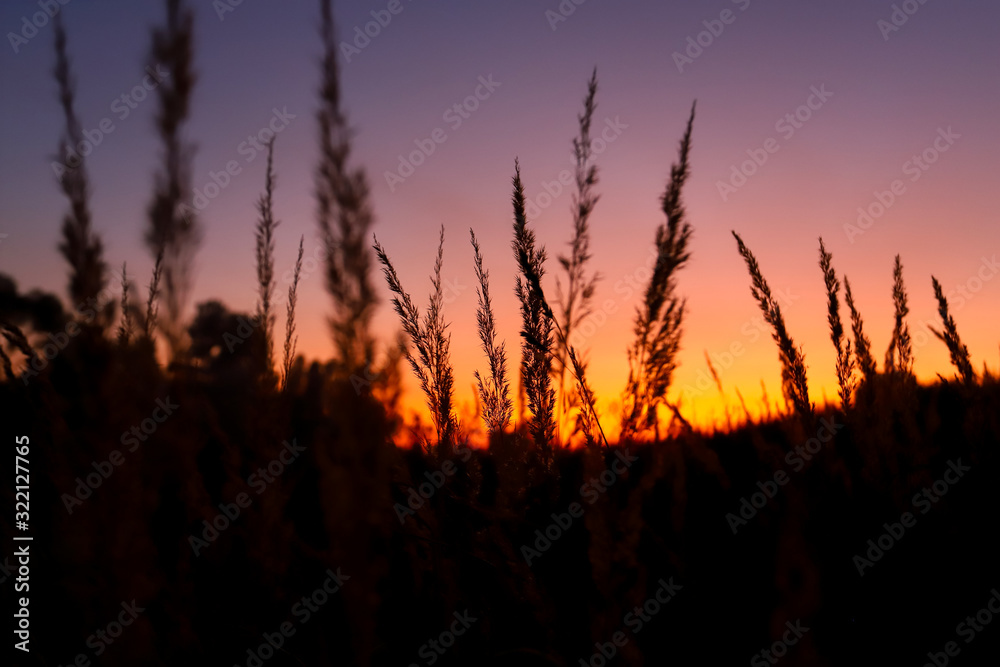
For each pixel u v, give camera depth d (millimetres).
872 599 529
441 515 574
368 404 372
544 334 591
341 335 374
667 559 587
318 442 368
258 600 542
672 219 596
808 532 512
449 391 590
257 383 522
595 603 542
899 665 506
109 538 434
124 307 442
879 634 516
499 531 568
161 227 439
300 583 584
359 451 370
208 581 550
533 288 585
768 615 531
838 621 513
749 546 567
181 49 435
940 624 522
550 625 542
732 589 548
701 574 563
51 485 504
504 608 592
